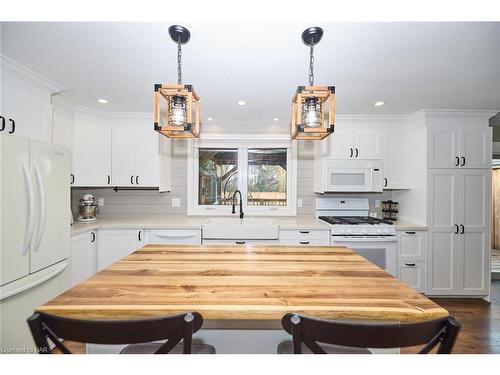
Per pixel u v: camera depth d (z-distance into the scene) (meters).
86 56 1.63
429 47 1.51
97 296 0.91
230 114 2.83
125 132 2.91
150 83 2.04
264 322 1.07
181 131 1.26
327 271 1.19
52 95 2.17
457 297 2.73
